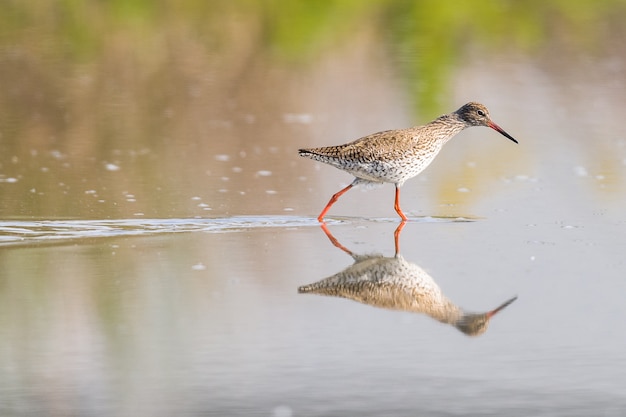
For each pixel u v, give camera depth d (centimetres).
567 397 903
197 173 1870
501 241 1423
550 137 2136
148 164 1930
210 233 1470
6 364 978
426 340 1043
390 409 880
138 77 2595
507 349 1017
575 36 3116
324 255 1352
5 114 2264
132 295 1173
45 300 1156
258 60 2775
